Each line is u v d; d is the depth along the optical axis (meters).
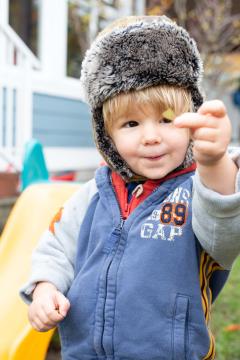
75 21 7.02
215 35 8.27
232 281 4.35
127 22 1.54
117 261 1.41
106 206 1.51
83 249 1.51
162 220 1.41
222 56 8.54
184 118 1.12
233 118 10.11
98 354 1.41
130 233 1.42
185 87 1.46
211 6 8.61
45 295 1.47
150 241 1.39
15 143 5.24
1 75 5.02
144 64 1.40
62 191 2.81
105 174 1.58
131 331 1.35
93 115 1.55
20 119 5.27
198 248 1.38
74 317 1.44
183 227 1.38
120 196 1.52
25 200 2.78
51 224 1.64
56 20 6.21
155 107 1.40
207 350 1.37
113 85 1.42
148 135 1.38
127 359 1.36
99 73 1.46
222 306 3.83
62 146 6.29
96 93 1.48
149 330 1.34
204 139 1.13
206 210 1.23
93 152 6.90
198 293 1.35
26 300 1.56
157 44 1.42
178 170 1.49
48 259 1.57
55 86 6.07
